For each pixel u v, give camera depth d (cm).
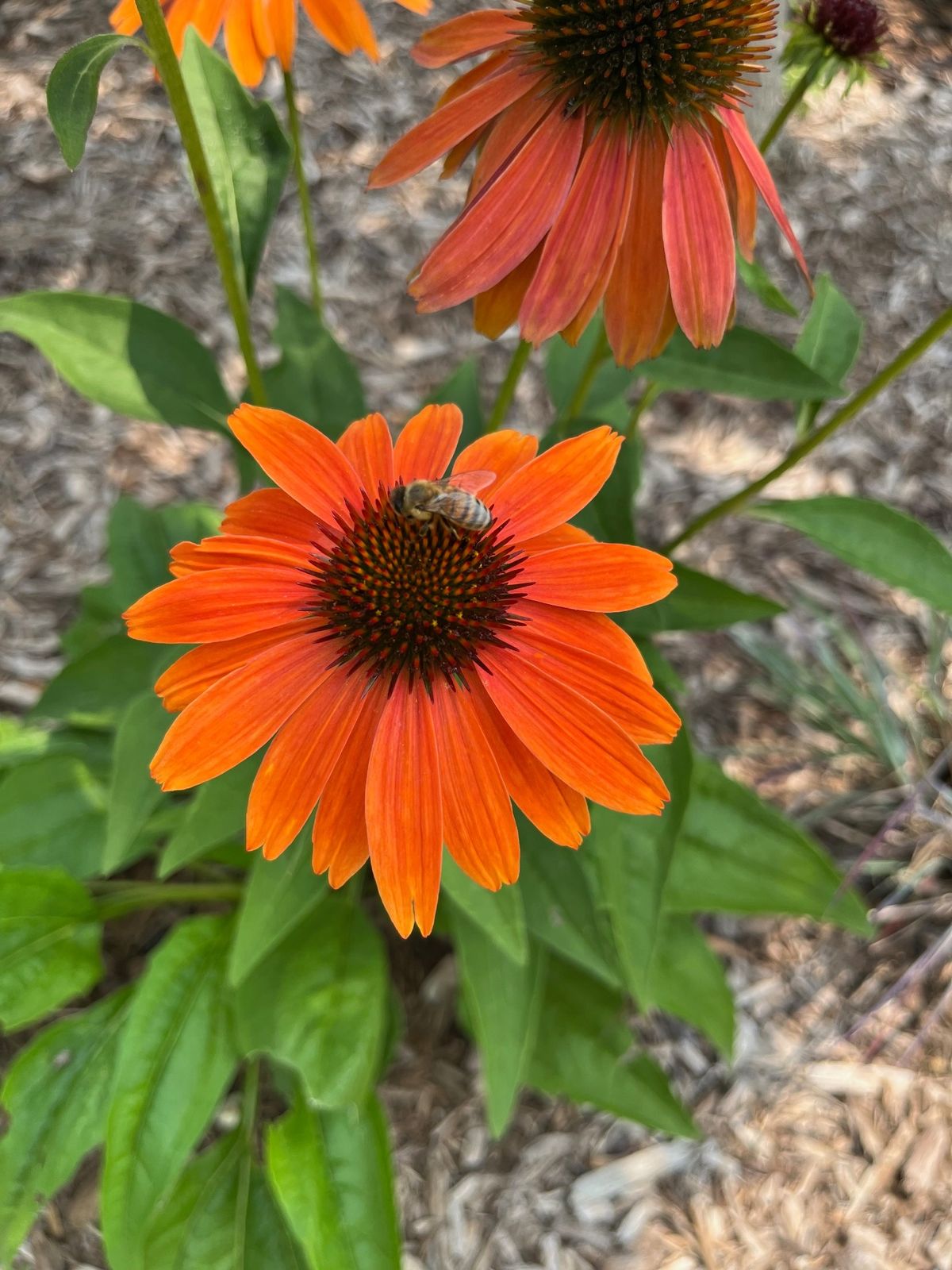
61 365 14
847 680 24
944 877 24
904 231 35
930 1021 21
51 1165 16
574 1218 20
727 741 25
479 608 11
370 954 18
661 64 12
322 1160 16
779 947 23
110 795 15
